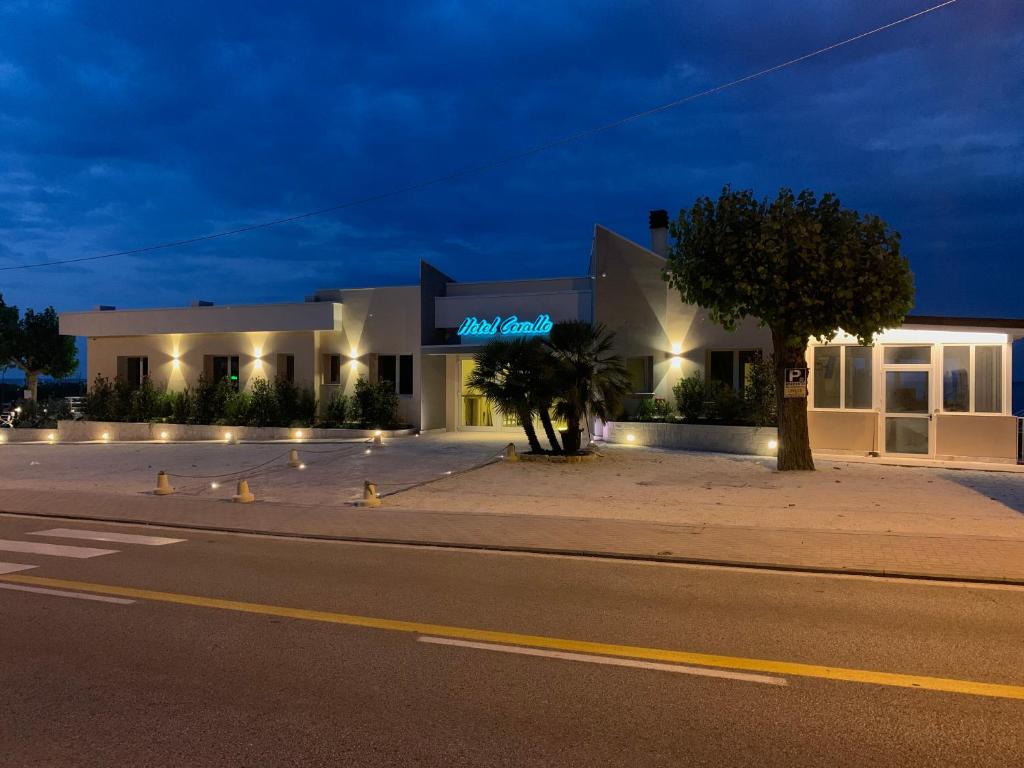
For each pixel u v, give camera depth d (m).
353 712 4.38
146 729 4.16
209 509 12.46
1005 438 16.36
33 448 25.41
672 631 5.96
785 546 9.04
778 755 3.84
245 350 27.11
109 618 6.34
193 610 6.58
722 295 14.67
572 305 22.48
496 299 23.56
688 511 11.55
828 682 4.86
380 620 6.27
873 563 8.20
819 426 17.97
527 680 4.89
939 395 16.95
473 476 15.42
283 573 8.06
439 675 4.98
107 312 28.62
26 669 5.11
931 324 16.70
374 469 16.86
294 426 24.81
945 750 3.90
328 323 25.22
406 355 24.84
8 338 39.31
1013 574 7.66
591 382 17.52
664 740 4.01
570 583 7.58
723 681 4.88
